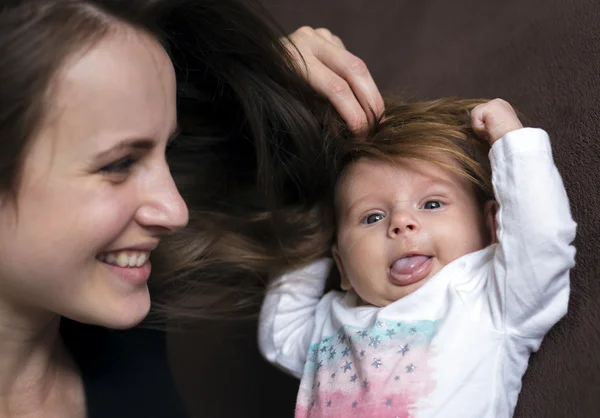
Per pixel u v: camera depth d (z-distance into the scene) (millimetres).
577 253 826
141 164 741
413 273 905
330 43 1008
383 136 967
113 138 692
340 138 999
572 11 994
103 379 939
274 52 949
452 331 848
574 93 908
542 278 788
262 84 978
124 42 708
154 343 1027
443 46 1306
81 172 689
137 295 788
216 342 1459
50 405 874
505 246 806
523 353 835
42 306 765
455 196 916
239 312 1316
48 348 862
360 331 915
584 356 767
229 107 1062
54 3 687
